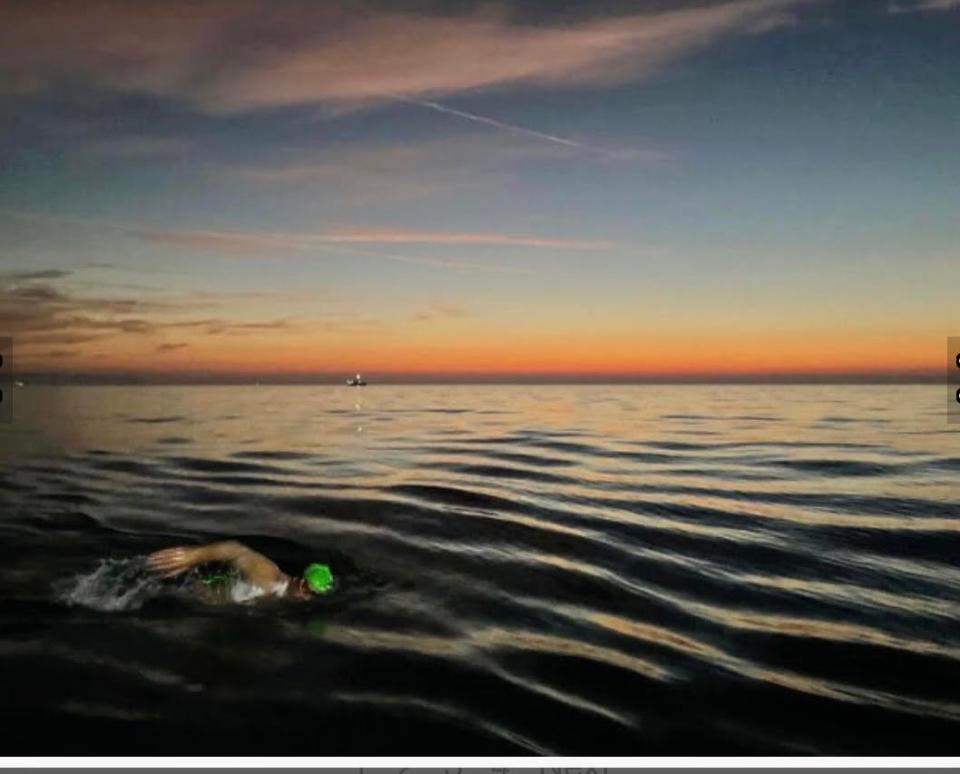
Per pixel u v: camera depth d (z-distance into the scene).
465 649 3.87
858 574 5.20
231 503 7.12
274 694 3.33
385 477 8.63
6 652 3.69
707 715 3.26
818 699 3.41
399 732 3.05
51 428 13.39
